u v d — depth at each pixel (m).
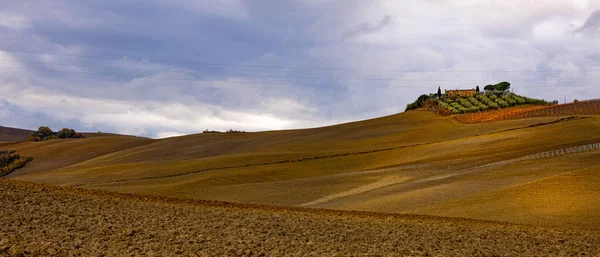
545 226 34.72
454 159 77.69
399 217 36.09
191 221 26.33
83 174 89.81
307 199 59.03
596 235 30.41
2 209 24.47
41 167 113.31
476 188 52.50
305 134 133.38
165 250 18.97
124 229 22.59
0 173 106.94
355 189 63.09
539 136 86.38
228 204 37.94
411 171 71.06
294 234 24.53
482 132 105.94
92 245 19.02
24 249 16.98
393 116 154.50
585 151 67.00
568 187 45.69
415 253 21.14
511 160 68.94
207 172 80.56
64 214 24.97
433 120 135.75
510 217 39.16
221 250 19.56
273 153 102.31
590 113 113.00
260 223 27.42
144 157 113.88
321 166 84.44
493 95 164.50
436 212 43.72
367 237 25.00
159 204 32.31
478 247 23.97
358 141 115.12
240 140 130.12
